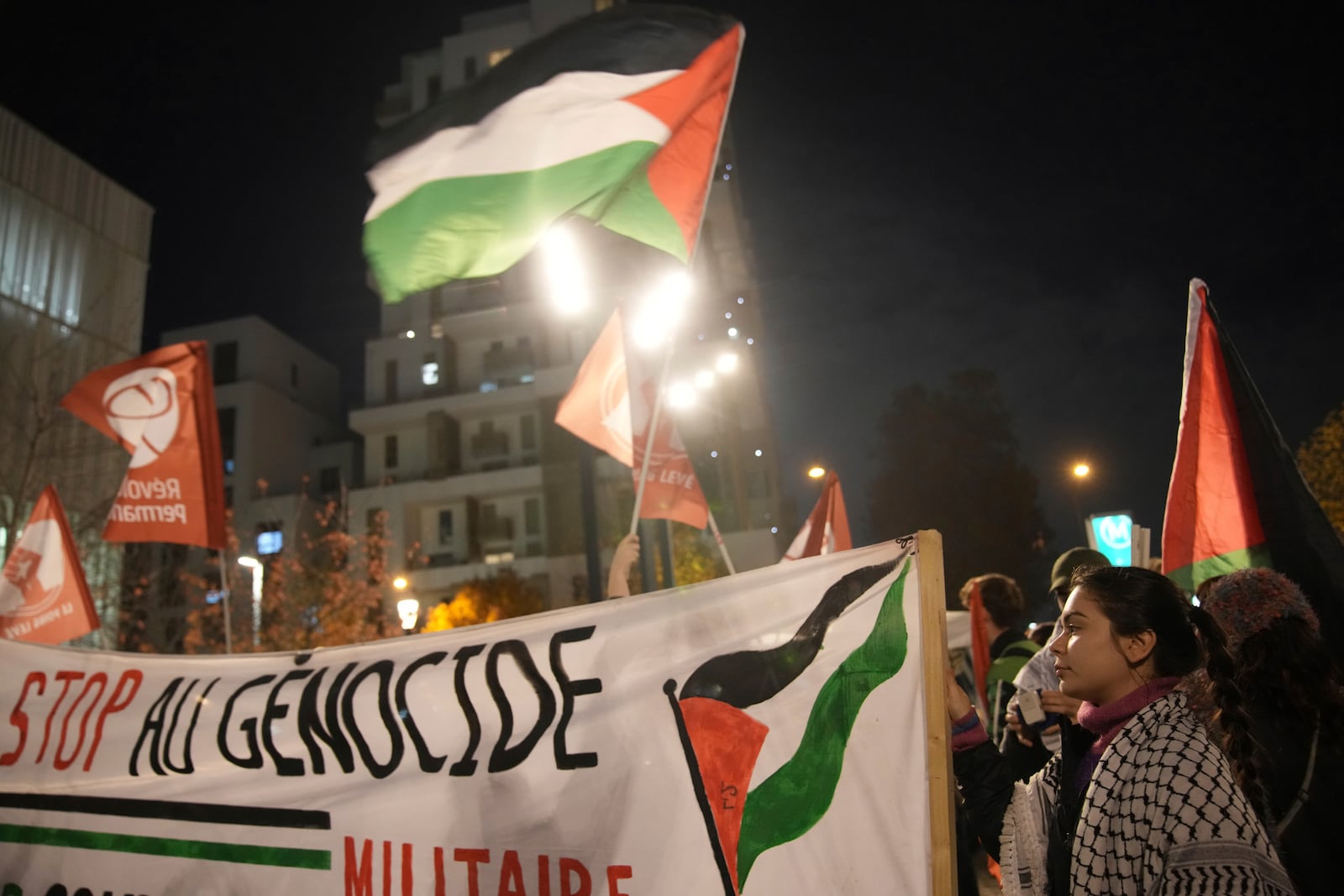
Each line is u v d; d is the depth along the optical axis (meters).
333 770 3.58
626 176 4.61
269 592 35.06
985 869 6.43
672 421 7.30
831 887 2.70
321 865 3.48
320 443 52.62
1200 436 3.76
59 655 4.24
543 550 40.88
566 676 3.31
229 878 3.61
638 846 3.02
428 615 40.22
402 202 4.53
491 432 43.91
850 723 2.82
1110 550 9.24
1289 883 1.97
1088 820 2.21
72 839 3.90
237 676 3.92
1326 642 3.10
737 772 2.94
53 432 23.14
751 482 41.72
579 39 4.76
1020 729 3.65
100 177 28.91
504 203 4.52
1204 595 3.17
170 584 34.72
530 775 3.25
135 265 29.91
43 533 6.92
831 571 3.01
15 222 25.78
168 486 7.36
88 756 3.99
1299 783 2.67
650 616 3.25
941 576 2.83
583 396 7.22
